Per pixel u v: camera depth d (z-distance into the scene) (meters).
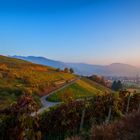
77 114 35.47
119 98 44.56
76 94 114.75
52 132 32.34
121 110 44.56
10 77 122.75
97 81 194.88
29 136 24.73
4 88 92.38
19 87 99.38
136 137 19.64
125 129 21.84
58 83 137.62
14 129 23.77
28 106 24.88
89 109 37.62
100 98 42.38
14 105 24.92
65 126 33.72
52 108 35.03
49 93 104.62
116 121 25.03
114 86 178.62
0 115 24.33
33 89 99.81
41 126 31.05
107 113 41.62
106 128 22.22
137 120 23.84
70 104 35.97
